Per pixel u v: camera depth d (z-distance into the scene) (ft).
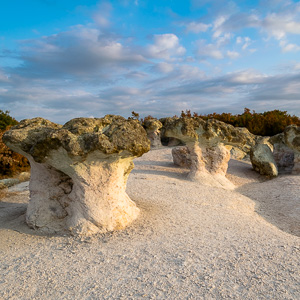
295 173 43.04
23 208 24.25
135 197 26.91
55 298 11.76
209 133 36.81
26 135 18.72
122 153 18.75
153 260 14.64
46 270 13.99
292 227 22.48
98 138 17.20
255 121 81.82
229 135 37.29
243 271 13.38
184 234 18.24
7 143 18.88
